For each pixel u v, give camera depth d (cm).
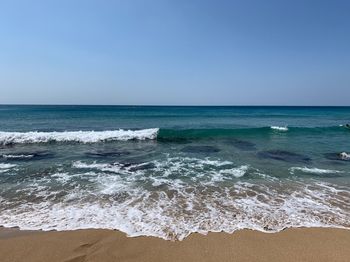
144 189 664
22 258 356
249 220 483
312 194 638
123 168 877
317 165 945
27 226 449
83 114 4422
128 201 576
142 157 1058
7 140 1305
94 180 737
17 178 745
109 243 396
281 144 1410
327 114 5378
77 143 1372
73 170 841
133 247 385
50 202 566
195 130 1681
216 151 1203
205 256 364
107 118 3472
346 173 840
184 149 1248
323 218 497
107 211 518
